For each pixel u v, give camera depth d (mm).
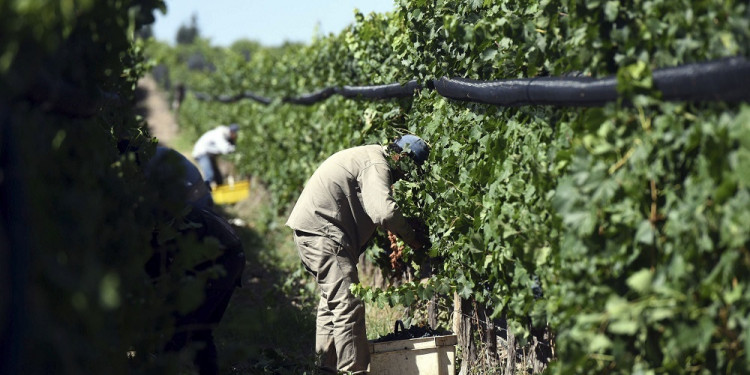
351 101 29266
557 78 13133
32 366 10234
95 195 11523
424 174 20750
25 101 10523
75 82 11930
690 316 10047
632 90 10695
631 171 10953
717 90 9508
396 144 20578
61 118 11648
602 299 11484
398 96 23531
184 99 123875
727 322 9828
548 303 13281
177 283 13164
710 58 9906
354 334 19625
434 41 19688
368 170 20078
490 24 16203
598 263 11641
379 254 24484
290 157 41750
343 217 20203
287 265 35781
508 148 15617
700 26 10008
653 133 10578
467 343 20125
